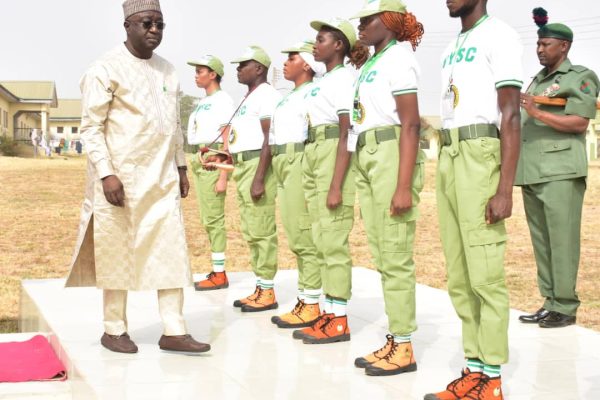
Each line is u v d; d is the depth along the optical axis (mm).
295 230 5566
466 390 3783
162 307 4852
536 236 5711
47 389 4633
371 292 6996
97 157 4645
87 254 4855
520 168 5656
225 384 4152
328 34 5070
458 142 3662
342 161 4883
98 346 4953
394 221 4191
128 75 4715
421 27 4320
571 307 5582
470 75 3623
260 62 6391
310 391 4031
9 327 8148
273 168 5750
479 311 3840
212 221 7285
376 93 4180
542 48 5547
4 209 18406
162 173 4766
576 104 5387
